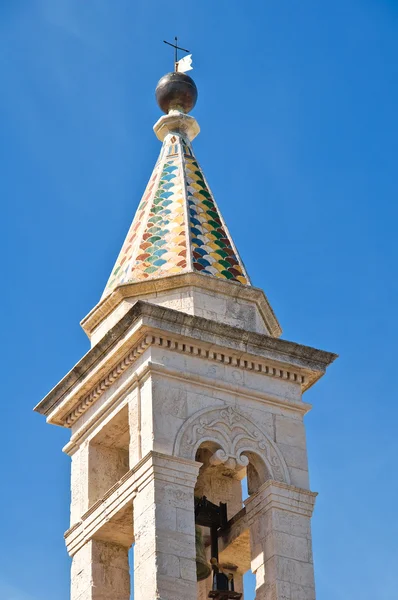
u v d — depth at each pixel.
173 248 44.84
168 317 42.34
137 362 42.53
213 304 43.66
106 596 41.69
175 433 41.31
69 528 42.84
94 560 42.00
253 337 43.12
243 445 42.03
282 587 40.56
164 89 49.59
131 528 42.03
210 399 42.22
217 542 42.72
